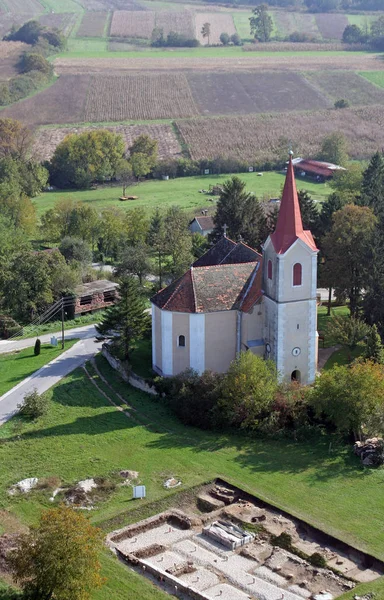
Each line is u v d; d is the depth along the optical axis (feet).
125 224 513.04
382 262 347.77
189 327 301.43
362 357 302.66
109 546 207.92
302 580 195.72
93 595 185.98
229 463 252.01
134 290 329.11
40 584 172.86
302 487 237.66
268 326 298.97
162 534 216.54
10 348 361.10
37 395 286.25
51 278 410.93
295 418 272.92
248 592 191.01
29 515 219.61
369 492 234.79
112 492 233.14
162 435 271.08
